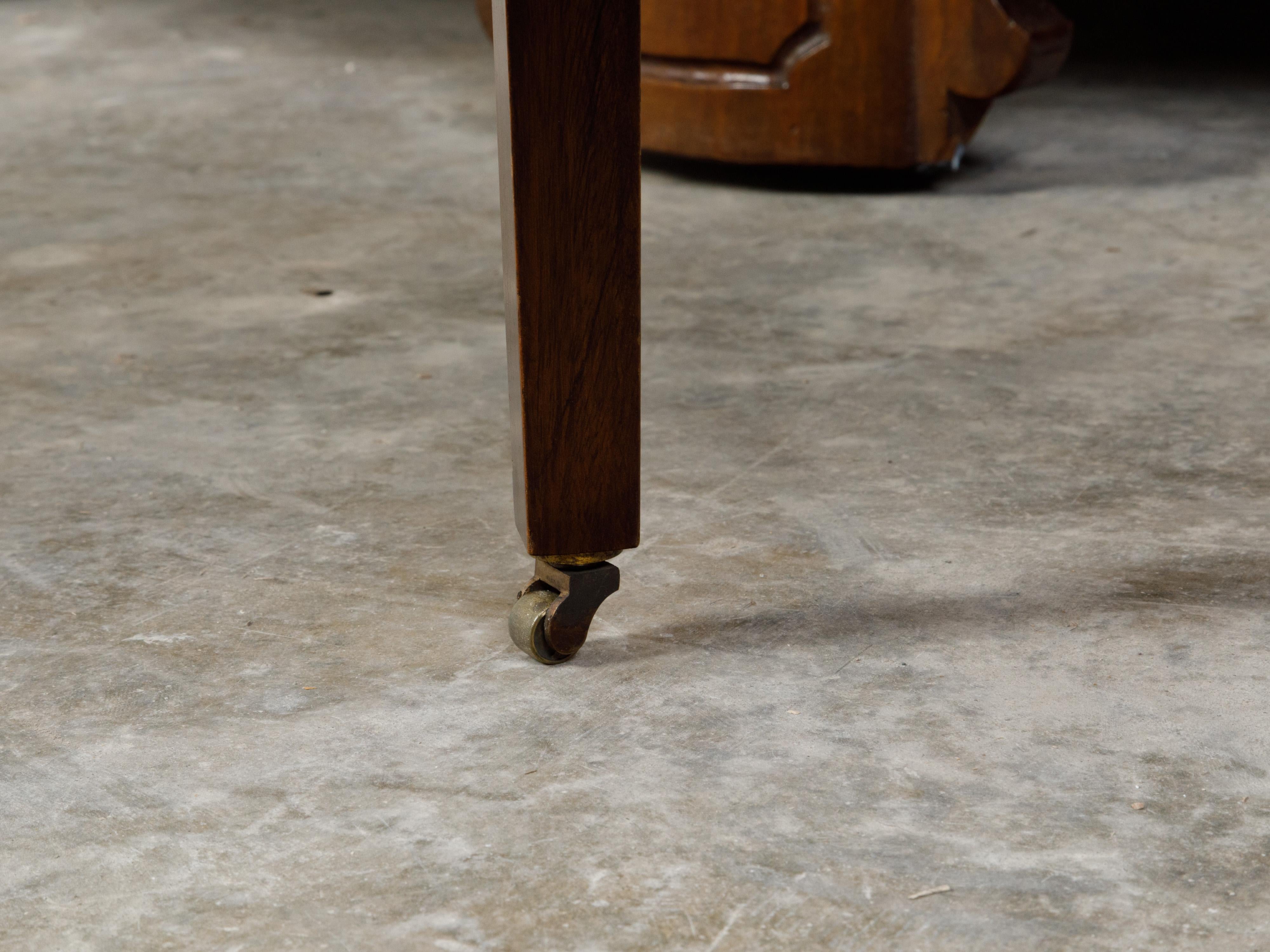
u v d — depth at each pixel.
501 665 1.91
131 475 2.56
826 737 1.72
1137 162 4.83
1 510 2.41
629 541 1.87
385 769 1.67
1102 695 1.80
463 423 2.79
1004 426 2.73
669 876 1.47
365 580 2.16
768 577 2.15
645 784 1.63
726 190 4.63
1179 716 1.75
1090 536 2.26
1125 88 5.98
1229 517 2.32
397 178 4.84
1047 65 4.34
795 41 4.46
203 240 4.14
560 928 1.40
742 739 1.72
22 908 1.44
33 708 1.81
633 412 1.82
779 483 2.49
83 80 6.51
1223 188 4.49
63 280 3.77
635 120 1.69
